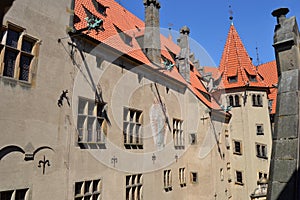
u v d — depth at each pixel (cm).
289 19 352
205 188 1822
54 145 836
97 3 1436
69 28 945
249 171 2309
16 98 733
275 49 357
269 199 301
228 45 2816
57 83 875
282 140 314
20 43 771
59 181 838
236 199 2312
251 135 2386
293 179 288
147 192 1323
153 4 1789
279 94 338
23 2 788
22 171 725
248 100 2458
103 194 1022
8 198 697
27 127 754
